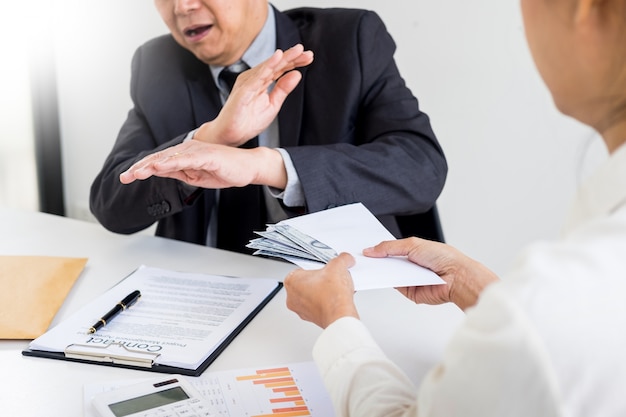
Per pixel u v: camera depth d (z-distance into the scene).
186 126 1.57
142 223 1.38
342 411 0.61
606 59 0.47
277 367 0.86
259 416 0.76
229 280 1.12
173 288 1.08
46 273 1.14
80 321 0.97
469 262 0.91
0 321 0.97
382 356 0.63
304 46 1.55
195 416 0.72
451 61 2.04
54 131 2.72
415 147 1.42
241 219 1.52
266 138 1.53
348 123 1.50
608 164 0.47
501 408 0.42
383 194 1.31
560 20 0.48
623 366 0.40
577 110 0.51
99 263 1.23
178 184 1.31
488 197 2.13
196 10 1.42
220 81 1.57
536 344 0.41
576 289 0.41
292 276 0.78
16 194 2.79
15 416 0.76
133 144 1.57
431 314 1.01
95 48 2.56
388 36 1.58
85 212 2.82
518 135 2.03
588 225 0.45
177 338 0.91
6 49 2.63
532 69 1.94
